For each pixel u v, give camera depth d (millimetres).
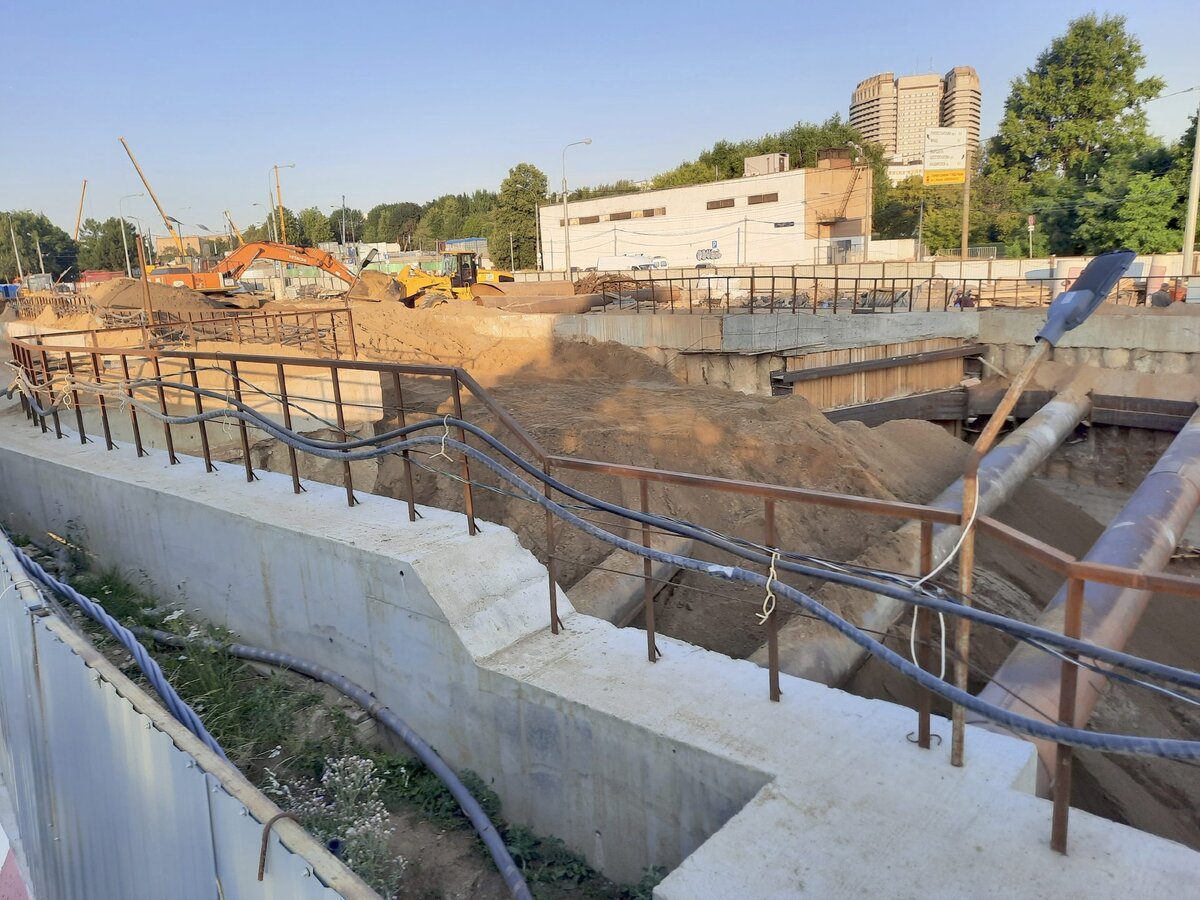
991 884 3453
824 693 4918
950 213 61844
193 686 6660
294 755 6023
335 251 88250
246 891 2971
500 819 5512
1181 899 3307
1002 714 3395
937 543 12352
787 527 12602
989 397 24188
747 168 66438
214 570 7598
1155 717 10156
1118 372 22688
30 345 11977
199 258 40375
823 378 22969
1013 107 62625
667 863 4691
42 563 9117
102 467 9273
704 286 46781
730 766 4305
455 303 33375
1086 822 3764
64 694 4152
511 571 6211
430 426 6297
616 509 5113
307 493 7770
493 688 5410
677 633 9820
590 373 24594
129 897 3912
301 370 13820
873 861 3609
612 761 4852
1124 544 12234
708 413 16672
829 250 59219
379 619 6137
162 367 14078
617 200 69188
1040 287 36656
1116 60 58719
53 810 4648
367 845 4906
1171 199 45031
